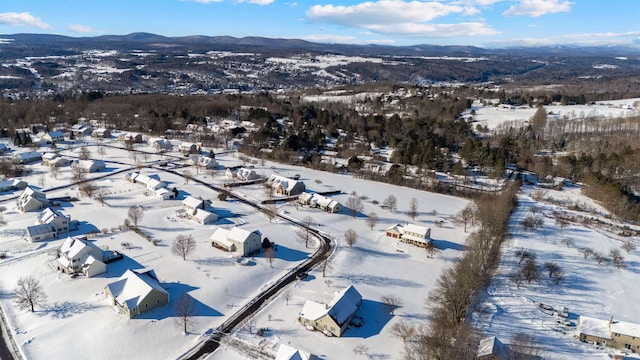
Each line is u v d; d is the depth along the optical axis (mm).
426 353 58031
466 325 63719
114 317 65375
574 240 101062
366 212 115750
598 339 64188
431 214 116125
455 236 102750
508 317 70000
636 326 63938
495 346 58719
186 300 67125
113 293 68188
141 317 65688
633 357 61188
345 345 61719
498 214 103062
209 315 67812
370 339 63344
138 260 83438
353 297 70188
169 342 61156
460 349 58656
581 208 124125
